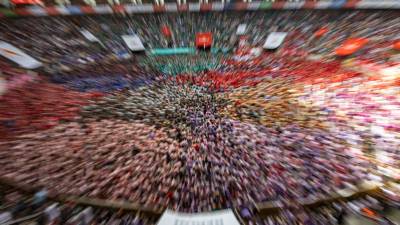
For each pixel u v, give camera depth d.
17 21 37.25
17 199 15.30
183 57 32.34
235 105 24.08
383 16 36.22
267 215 14.27
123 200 15.27
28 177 16.77
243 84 27.08
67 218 14.15
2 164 17.81
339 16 37.41
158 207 14.84
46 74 28.55
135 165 17.70
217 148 19.16
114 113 23.27
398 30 33.28
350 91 25.08
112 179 16.64
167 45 34.47
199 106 24.06
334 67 28.77
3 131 20.83
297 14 38.69
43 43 33.62
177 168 17.45
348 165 17.50
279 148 19.05
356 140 19.59
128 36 35.09
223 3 41.16
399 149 18.69
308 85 26.30
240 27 37.19
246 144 19.50
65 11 39.47
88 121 22.22
